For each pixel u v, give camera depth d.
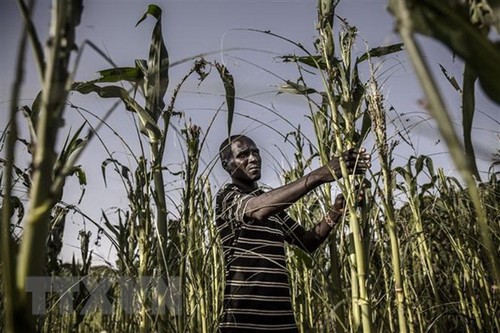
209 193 2.89
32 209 0.70
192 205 2.17
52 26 0.76
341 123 1.95
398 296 1.73
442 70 1.80
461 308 3.07
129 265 2.12
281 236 2.61
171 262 2.06
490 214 2.87
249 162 2.71
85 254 2.56
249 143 2.76
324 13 1.98
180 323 1.97
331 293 1.92
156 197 2.01
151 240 2.05
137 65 2.13
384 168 1.78
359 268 1.71
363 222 1.79
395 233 1.77
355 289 1.77
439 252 3.60
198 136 2.19
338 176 1.92
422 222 3.21
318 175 2.03
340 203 2.34
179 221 2.24
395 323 2.40
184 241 2.14
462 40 0.71
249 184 2.77
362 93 1.95
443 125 0.56
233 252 2.52
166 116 2.05
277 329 2.41
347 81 1.93
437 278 3.48
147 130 2.04
